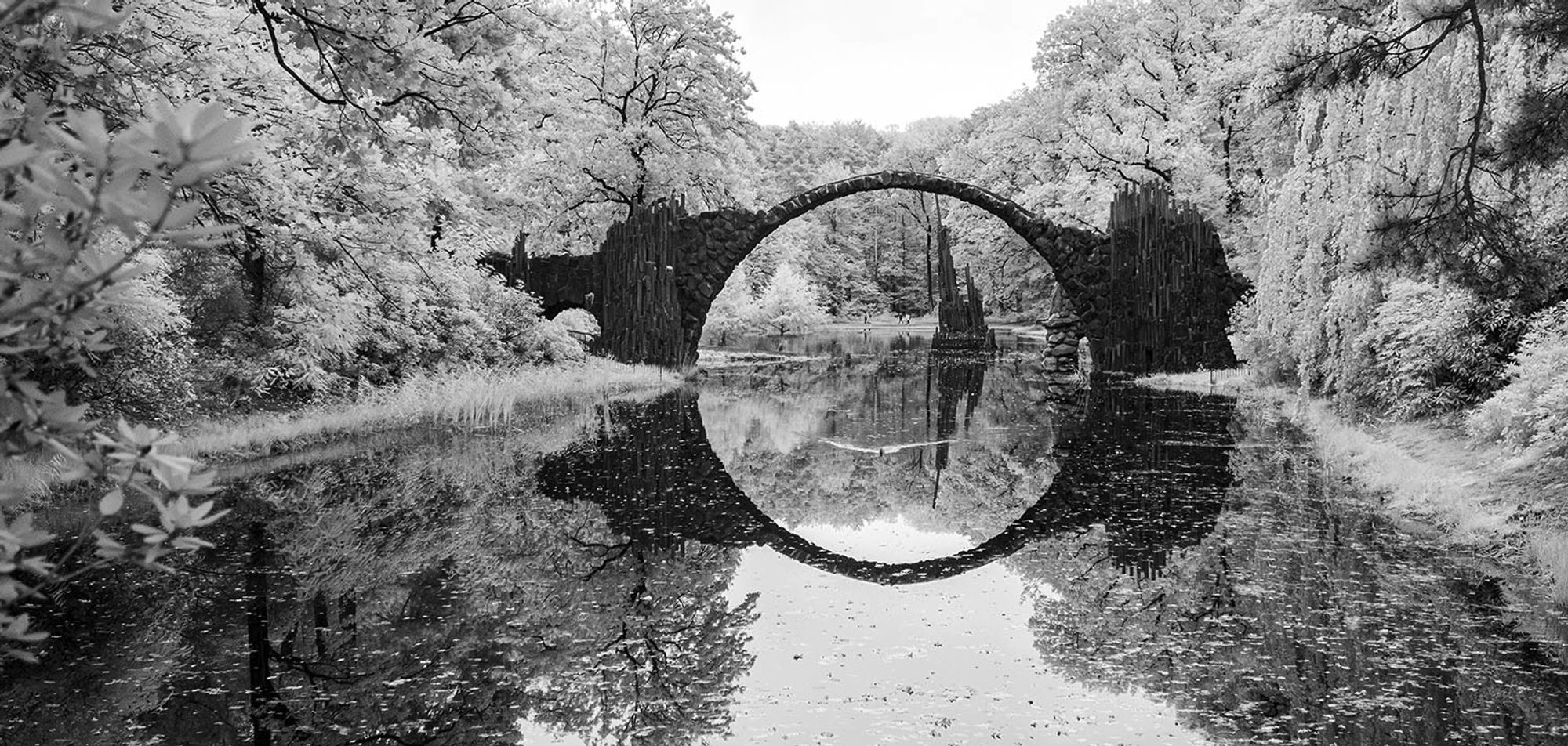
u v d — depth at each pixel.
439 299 24.61
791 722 6.25
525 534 11.46
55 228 1.97
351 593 8.96
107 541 2.18
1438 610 8.36
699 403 27.12
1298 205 19.97
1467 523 11.02
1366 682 6.79
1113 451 17.78
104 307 2.13
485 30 9.88
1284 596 8.87
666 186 41.12
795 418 23.77
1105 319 34.97
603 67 40.75
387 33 7.78
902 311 101.12
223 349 18.39
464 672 7.11
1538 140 9.62
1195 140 40.06
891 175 36.06
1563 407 11.19
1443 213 10.97
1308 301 18.94
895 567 10.49
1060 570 10.10
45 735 5.94
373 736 6.03
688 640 7.89
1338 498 13.16
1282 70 11.20
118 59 7.14
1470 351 15.95
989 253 56.12
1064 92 48.47
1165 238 34.03
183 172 1.87
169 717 6.24
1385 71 10.70
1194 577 9.60
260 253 14.27
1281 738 5.91
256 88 11.61
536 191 39.38
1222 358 34.09
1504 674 6.88
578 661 7.39
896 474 16.44
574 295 34.91
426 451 17.17
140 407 14.15
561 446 18.22
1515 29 9.58
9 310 2.00
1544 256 10.59
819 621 8.44
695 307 35.91
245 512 12.20
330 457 16.23
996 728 6.12
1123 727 6.14
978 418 23.58
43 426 2.13
